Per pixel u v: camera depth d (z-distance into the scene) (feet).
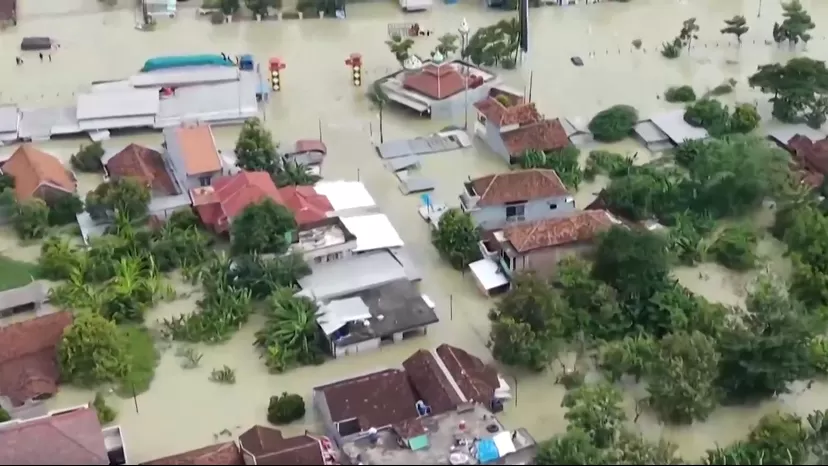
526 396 190.29
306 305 202.18
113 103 277.23
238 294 210.18
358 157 263.90
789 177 237.66
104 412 184.44
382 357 200.13
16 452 164.45
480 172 255.91
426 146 266.98
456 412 176.76
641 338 194.70
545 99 288.92
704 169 238.07
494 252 220.43
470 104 282.15
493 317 204.13
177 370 197.47
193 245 222.69
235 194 229.86
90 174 256.93
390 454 168.14
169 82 287.69
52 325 196.95
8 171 246.06
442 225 224.53
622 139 269.03
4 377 189.67
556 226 218.18
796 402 188.96
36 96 291.38
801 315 192.44
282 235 217.36
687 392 178.91
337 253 220.43
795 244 221.25
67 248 222.48
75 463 164.04
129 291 210.59
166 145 255.50
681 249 224.74
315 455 165.78
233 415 186.80
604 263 207.82
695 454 177.27
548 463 166.40
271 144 251.60
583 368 195.52
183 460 165.07
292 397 185.37
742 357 186.50
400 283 213.66
